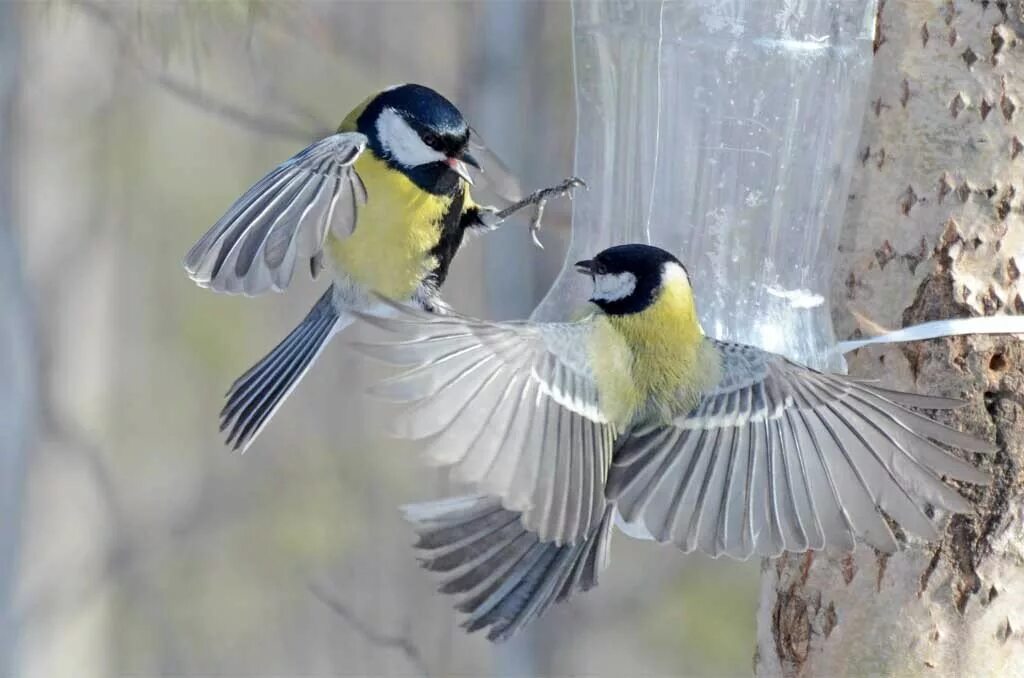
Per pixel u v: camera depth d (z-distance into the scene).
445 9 18.02
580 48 10.83
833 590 8.82
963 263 8.62
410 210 10.17
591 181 10.70
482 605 8.32
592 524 7.55
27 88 17.73
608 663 16.95
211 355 21.34
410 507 8.52
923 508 8.47
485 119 14.01
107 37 18.44
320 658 19.53
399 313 7.15
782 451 7.68
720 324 9.77
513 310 14.41
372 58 16.09
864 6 9.38
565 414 7.42
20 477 15.93
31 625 16.81
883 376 8.79
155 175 21.31
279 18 13.02
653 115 10.31
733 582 17.53
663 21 10.27
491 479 6.98
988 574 8.45
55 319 18.50
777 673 9.15
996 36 8.62
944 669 8.48
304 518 20.09
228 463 20.55
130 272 21.27
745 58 9.91
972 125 8.65
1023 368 8.51
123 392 21.08
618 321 7.90
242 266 7.98
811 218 9.59
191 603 19.66
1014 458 8.47
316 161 8.30
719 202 9.97
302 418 20.67
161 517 19.78
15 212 15.91
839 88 9.52
